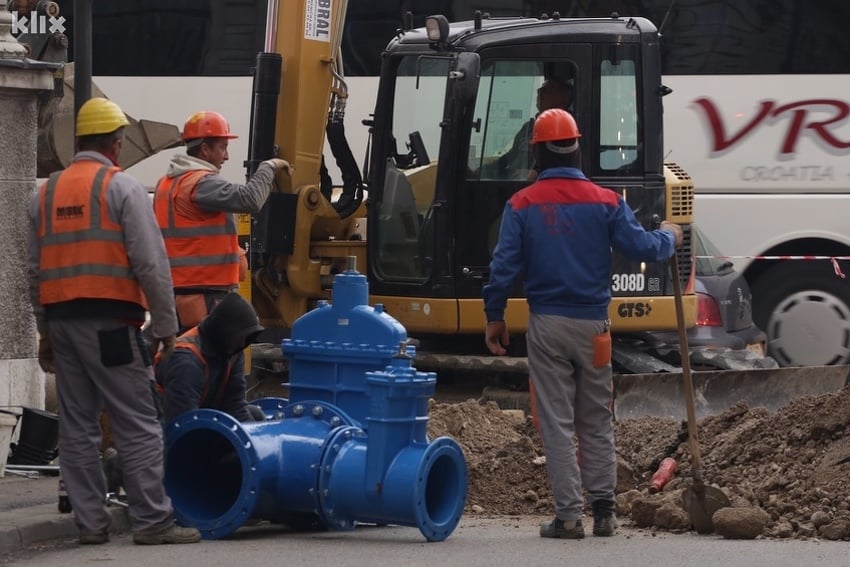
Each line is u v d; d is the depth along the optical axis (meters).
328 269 28.00
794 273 34.59
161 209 18.69
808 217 35.03
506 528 18.16
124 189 15.57
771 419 20.12
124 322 15.68
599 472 17.00
